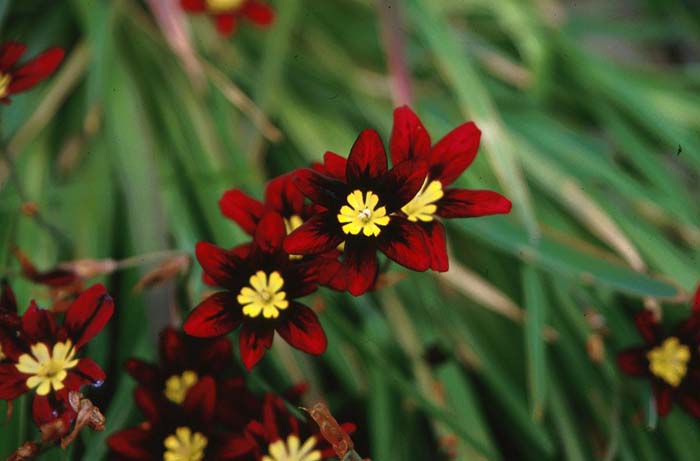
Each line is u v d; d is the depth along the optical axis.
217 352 0.59
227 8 0.79
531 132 0.83
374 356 0.64
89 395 0.63
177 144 0.77
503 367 0.72
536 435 0.68
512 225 0.71
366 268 0.52
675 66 1.03
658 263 0.75
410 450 0.67
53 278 0.60
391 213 0.52
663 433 0.69
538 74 0.86
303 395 0.66
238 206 0.56
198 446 0.57
